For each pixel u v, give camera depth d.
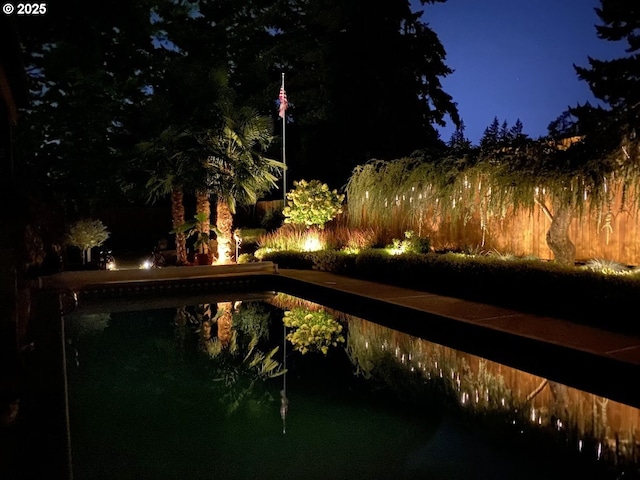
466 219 10.56
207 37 20.20
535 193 8.84
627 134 7.42
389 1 20.64
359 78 20.77
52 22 8.73
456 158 10.60
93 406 5.04
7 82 5.72
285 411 4.89
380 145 21.28
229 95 15.84
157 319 9.78
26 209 5.60
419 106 21.98
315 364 6.57
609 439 4.19
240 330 8.73
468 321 7.16
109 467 3.73
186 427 4.51
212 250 17.23
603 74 23.73
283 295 12.78
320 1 21.20
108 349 7.42
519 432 4.36
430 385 5.66
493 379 5.86
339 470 3.68
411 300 9.03
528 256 9.92
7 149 5.90
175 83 15.90
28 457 3.03
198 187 15.34
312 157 23.00
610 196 7.87
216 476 3.60
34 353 5.19
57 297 9.23
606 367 5.29
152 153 15.20
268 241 17.02
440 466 3.74
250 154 15.66
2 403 3.82
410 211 11.90
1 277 4.29
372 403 5.09
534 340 6.10
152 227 24.36
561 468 3.69
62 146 12.06
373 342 7.77
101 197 15.86
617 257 8.99
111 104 14.06
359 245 13.83
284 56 22.91
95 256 15.95
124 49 11.80
